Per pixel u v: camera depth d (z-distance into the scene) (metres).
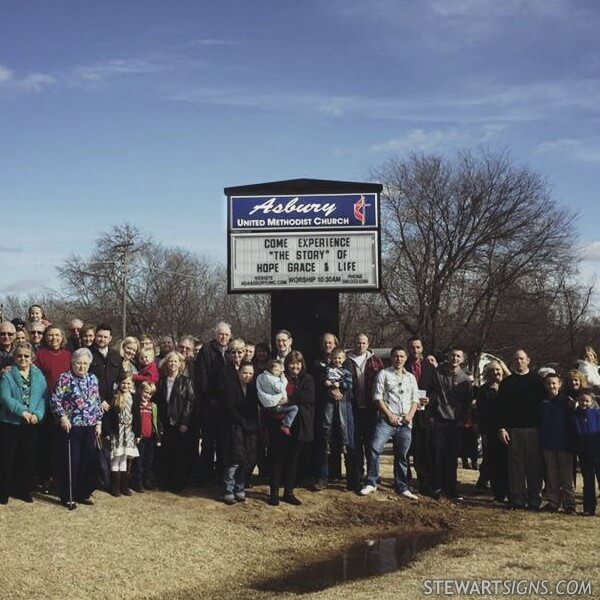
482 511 10.77
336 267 12.32
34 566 7.47
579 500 11.65
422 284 43.53
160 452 10.80
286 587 7.63
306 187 12.38
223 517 9.68
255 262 12.38
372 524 10.03
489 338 43.06
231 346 10.49
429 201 43.56
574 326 43.94
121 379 9.92
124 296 44.59
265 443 10.67
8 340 9.77
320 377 11.11
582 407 10.53
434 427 11.30
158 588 7.50
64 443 9.21
